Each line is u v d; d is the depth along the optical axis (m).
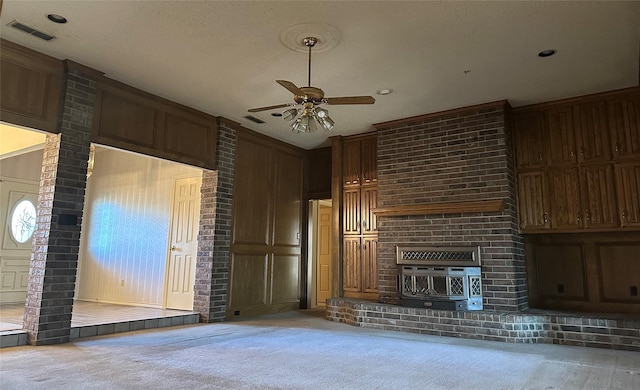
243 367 3.23
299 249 7.32
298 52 3.96
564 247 5.20
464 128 5.38
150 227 6.72
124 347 3.89
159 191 6.74
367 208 6.38
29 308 3.96
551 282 5.21
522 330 4.43
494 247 4.97
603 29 3.52
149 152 4.96
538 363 3.48
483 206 5.02
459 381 2.94
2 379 2.82
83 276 7.47
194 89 4.89
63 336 4.05
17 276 6.79
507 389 2.77
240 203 6.20
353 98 3.44
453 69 4.29
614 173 4.72
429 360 3.55
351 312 5.53
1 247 6.64
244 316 6.11
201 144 5.65
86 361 3.34
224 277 5.77
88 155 4.34
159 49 3.95
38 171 7.20
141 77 4.57
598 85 4.66
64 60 4.18
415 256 5.43
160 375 2.97
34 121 3.98
